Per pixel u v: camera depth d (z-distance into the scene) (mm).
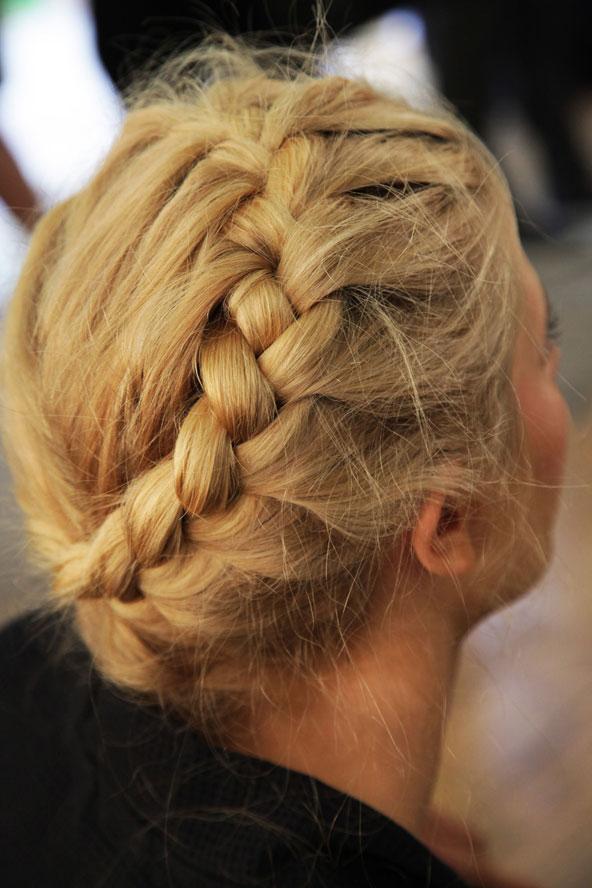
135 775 524
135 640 533
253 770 500
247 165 514
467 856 815
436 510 508
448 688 599
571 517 1125
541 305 610
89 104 2191
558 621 1083
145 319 474
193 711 538
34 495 566
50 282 557
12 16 2730
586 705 1071
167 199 517
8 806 554
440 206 529
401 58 2176
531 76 2137
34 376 552
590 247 2074
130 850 497
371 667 536
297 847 470
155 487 459
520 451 565
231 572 473
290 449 456
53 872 511
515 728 1029
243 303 465
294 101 562
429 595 546
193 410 460
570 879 994
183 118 581
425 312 497
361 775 549
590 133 2225
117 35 1450
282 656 516
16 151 1436
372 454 481
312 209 495
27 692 624
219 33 1019
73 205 598
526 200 2168
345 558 485
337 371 465
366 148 538
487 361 516
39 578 772
